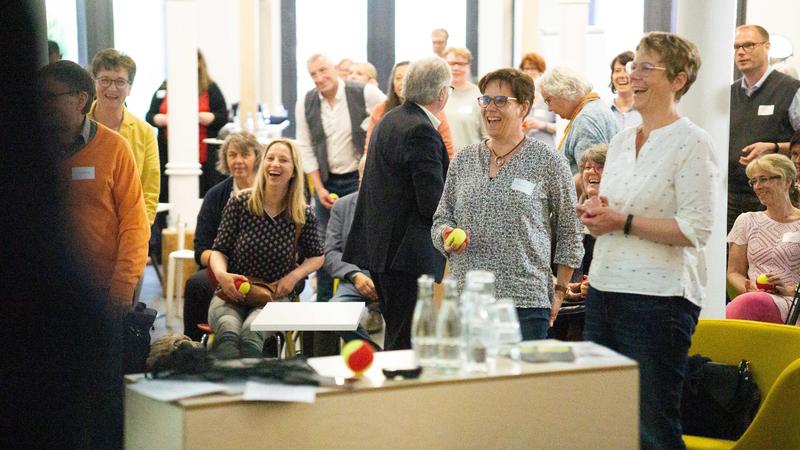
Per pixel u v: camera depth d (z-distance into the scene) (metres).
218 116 10.27
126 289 4.14
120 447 3.57
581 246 4.29
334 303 5.09
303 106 8.87
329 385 2.88
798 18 11.74
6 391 2.79
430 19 13.99
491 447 2.97
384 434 2.87
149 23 12.03
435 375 2.98
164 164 10.24
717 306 5.28
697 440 4.30
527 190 4.18
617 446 3.11
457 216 4.31
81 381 2.94
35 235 2.72
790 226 5.76
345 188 8.87
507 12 13.69
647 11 13.11
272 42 13.51
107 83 5.64
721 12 5.20
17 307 2.75
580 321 5.25
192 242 9.14
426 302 3.12
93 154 4.11
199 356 3.05
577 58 9.64
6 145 2.61
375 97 8.88
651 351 3.69
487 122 4.23
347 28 14.00
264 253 5.72
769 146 6.95
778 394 3.97
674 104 3.75
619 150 3.86
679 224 3.60
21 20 2.55
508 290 4.16
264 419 2.77
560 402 3.04
